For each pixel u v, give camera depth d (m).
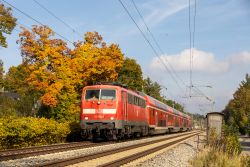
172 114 58.28
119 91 27.98
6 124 20.23
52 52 38.16
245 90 80.25
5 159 15.52
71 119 38.25
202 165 18.17
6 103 47.81
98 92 27.86
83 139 31.45
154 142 31.58
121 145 26.48
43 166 13.11
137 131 34.03
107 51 39.75
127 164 16.58
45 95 37.28
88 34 39.94
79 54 39.25
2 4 50.19
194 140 41.38
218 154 19.09
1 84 52.78
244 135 74.38
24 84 47.38
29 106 46.62
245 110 73.69
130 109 30.73
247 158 18.27
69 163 14.80
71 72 38.53
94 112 27.53
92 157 17.31
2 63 57.47
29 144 22.84
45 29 38.72
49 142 25.36
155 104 44.19
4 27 50.25
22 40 38.47
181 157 21.95
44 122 24.50
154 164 17.36
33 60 38.94
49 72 38.69
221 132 30.92
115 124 27.20
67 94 38.38
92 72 38.66
